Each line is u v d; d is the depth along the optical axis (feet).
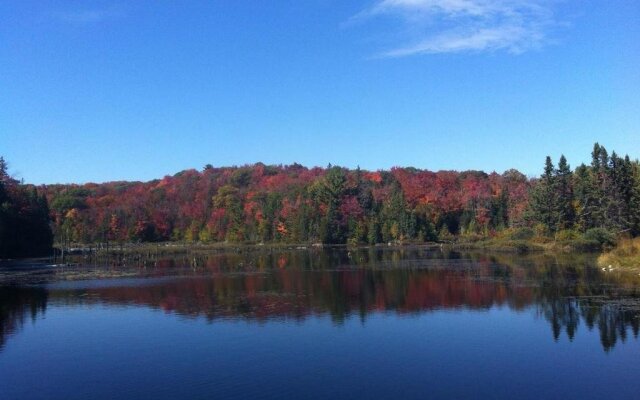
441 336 87.66
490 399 61.00
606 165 278.26
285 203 454.40
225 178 599.16
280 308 113.50
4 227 279.90
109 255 331.98
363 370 71.15
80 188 570.05
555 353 77.20
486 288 135.33
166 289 148.36
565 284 136.98
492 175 492.95
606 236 258.57
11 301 130.11
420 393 62.90
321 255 298.15
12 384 69.00
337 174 450.30
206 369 72.74
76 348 84.58
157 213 500.74
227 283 159.94
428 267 198.59
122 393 64.90
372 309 110.83
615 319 95.30
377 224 405.80
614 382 65.51
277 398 61.98
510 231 334.85
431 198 424.87
